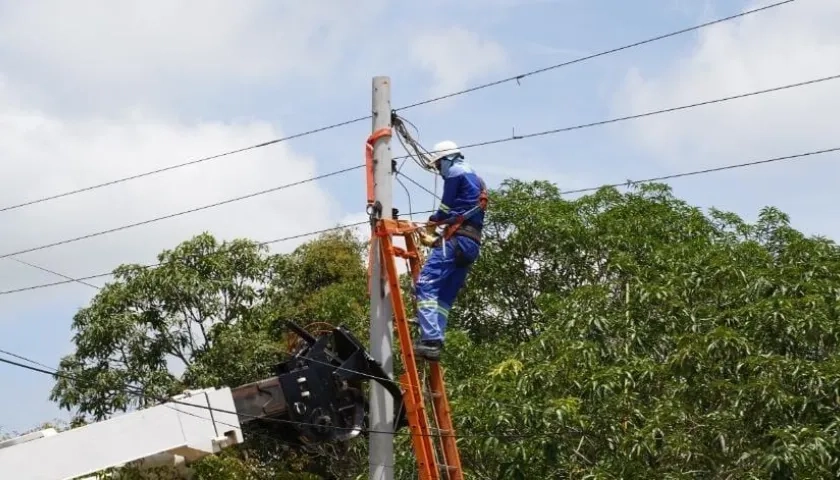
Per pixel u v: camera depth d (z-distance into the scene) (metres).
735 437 13.46
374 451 10.45
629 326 15.38
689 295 16.06
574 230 19.30
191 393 10.33
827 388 13.52
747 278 16.12
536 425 13.68
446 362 17.11
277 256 23.45
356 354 10.51
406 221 10.63
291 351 11.31
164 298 22.02
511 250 19.62
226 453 18.45
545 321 18.11
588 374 14.40
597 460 14.14
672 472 13.18
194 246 22.69
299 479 20.00
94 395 21.52
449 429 10.74
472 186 10.60
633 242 18.98
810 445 12.63
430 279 10.51
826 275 16.70
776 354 14.39
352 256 24.17
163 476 11.80
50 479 9.79
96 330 21.66
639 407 13.91
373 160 10.70
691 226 19.64
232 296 22.72
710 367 14.06
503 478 13.79
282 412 10.47
